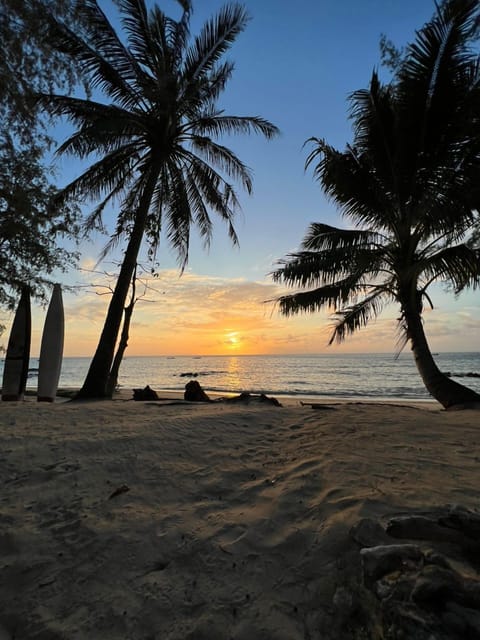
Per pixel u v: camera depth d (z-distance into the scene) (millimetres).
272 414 5703
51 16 6168
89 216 10633
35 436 4395
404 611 1403
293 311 9172
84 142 8625
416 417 5531
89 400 8422
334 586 1777
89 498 2900
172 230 11609
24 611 1835
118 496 2916
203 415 5531
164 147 9750
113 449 3955
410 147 7340
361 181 7895
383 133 7637
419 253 8281
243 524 2389
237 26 9492
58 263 9641
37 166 7859
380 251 8219
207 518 2523
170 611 1769
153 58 9195
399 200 7855
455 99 6887
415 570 1590
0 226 7852
